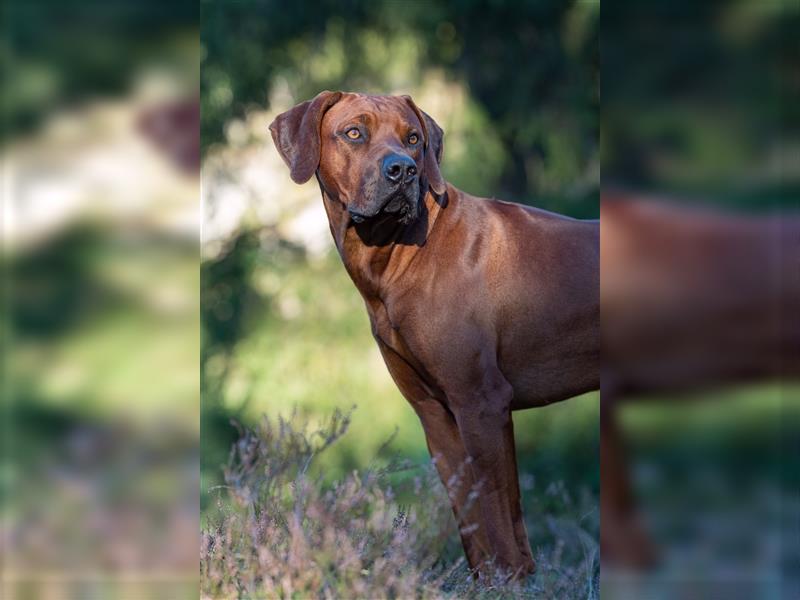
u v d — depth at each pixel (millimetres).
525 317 6301
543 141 15797
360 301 15930
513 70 15938
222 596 5164
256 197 15969
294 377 15750
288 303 16172
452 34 15914
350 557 5152
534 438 13703
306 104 6406
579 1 15414
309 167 6234
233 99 15578
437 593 5414
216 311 15812
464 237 6301
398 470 6473
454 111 15836
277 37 15867
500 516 6141
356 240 6277
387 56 16188
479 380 6199
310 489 5703
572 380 6527
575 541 7648
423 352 6246
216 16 15250
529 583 6141
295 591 5055
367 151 6020
